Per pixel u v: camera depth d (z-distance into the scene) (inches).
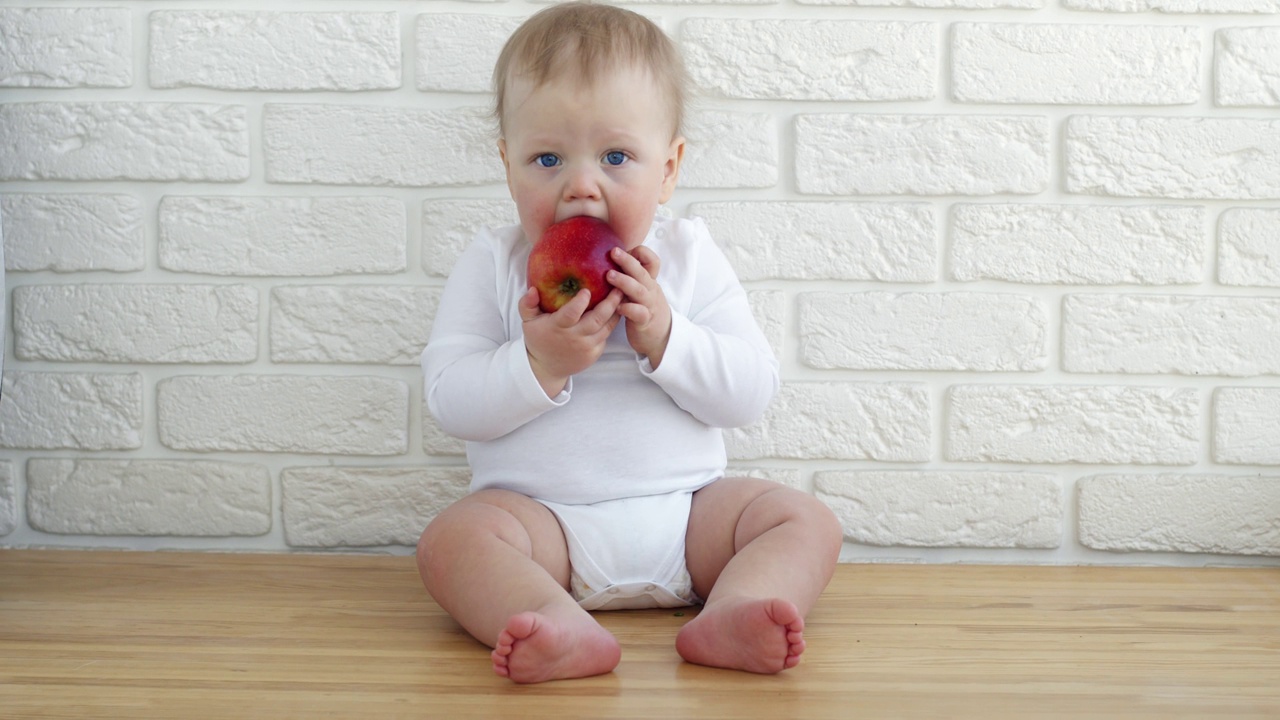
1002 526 73.2
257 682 47.6
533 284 57.0
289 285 73.1
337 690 46.7
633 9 72.1
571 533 59.6
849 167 72.6
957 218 72.6
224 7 72.2
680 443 62.2
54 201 72.6
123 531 73.5
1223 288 72.8
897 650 52.7
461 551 54.1
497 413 59.4
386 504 73.3
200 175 72.7
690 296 64.5
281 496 73.4
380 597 62.6
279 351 73.0
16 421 73.2
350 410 73.2
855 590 64.9
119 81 72.3
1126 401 72.9
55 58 72.2
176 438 73.2
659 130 60.9
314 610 59.7
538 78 59.1
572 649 47.3
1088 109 72.6
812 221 72.8
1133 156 72.2
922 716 43.9
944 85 72.6
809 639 54.6
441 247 72.8
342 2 72.1
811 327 73.0
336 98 72.6
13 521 73.2
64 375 73.0
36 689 46.4
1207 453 73.1
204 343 73.0
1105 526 73.1
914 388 73.0
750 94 72.4
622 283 55.7
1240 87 72.1
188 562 70.3
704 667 50.1
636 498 60.8
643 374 61.9
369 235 72.8
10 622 56.6
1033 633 55.7
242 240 72.8
